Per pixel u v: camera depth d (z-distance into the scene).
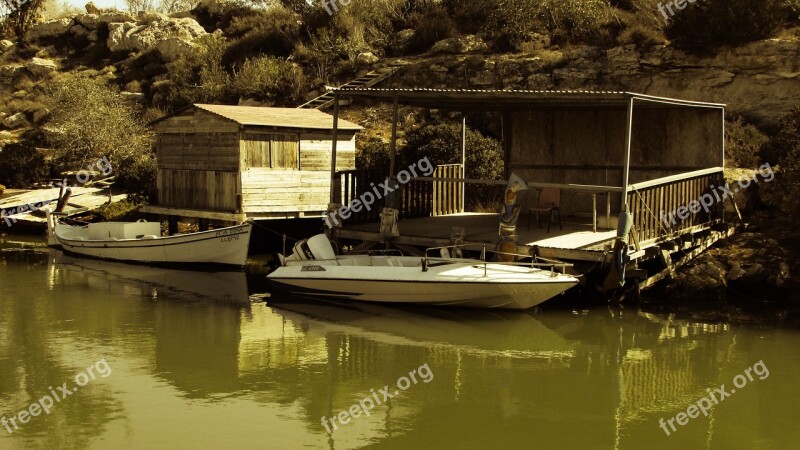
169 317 15.74
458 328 14.79
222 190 22.02
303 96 35.19
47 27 50.59
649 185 15.05
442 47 33.78
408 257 16.27
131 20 48.66
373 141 27.55
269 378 12.04
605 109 18.67
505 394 11.38
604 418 10.48
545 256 15.05
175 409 10.78
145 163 28.34
